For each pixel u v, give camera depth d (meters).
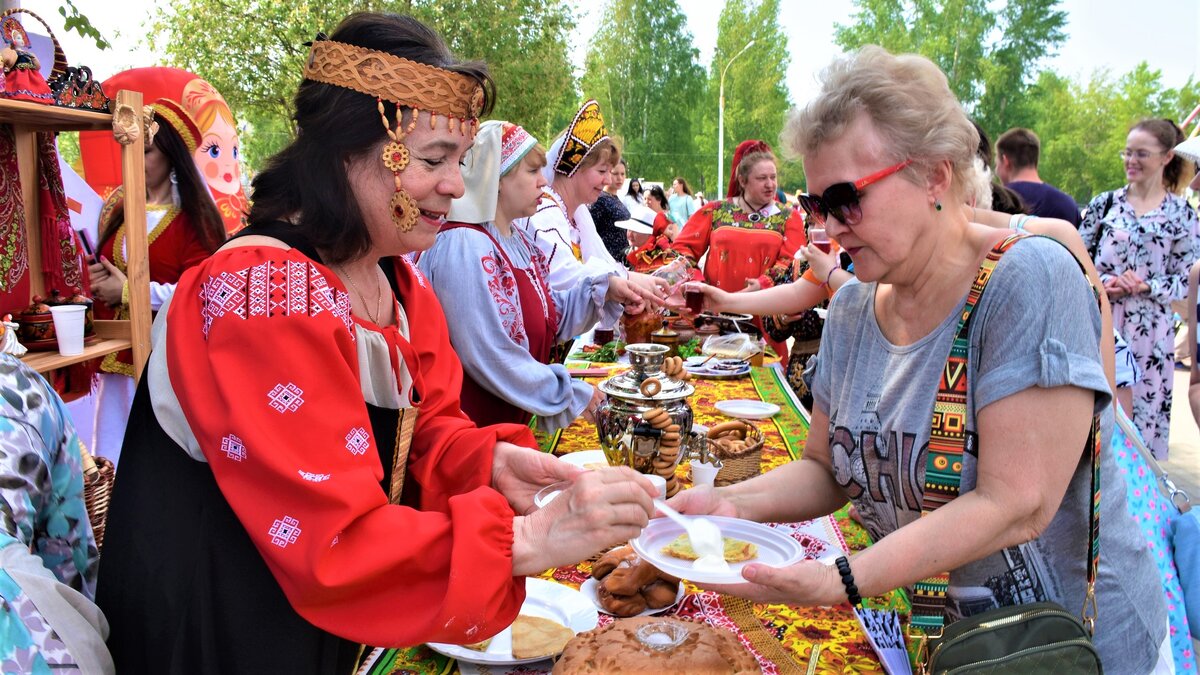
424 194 1.23
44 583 1.08
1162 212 5.09
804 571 1.31
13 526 1.11
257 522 1.08
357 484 1.08
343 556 1.08
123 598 1.22
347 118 1.18
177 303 1.15
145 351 3.38
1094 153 41.12
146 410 1.23
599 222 7.36
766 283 5.10
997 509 1.30
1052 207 4.70
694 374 3.99
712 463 2.31
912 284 1.45
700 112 50.66
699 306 3.77
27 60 2.76
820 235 3.61
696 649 1.33
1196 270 2.52
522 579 1.21
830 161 1.37
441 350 1.63
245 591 1.20
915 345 1.45
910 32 44.12
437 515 1.17
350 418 1.12
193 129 3.81
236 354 1.10
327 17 16.84
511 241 2.87
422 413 1.57
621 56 49.84
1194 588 1.81
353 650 1.38
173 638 1.20
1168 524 1.90
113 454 3.79
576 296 3.28
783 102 50.00
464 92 1.22
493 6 19.20
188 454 1.21
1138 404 5.20
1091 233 5.34
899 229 1.37
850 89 1.34
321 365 1.12
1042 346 1.27
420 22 1.29
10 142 3.10
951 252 1.42
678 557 1.50
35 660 1.05
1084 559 1.44
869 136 1.33
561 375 2.70
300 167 1.23
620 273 3.54
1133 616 1.49
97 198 3.94
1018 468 1.30
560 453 2.79
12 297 3.12
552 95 21.05
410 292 1.55
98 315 3.71
